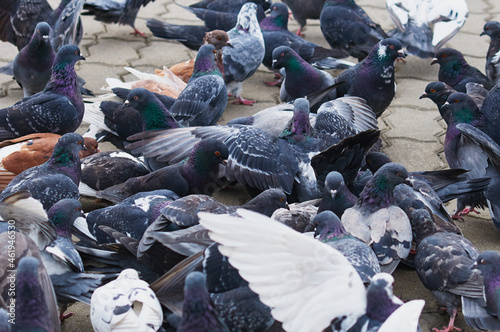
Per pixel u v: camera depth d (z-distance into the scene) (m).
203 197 5.56
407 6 9.53
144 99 6.99
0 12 9.23
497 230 6.58
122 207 5.73
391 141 8.05
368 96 8.05
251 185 6.28
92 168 6.61
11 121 7.11
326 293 3.87
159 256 5.07
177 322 4.66
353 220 5.53
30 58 8.09
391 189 5.57
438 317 5.42
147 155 6.66
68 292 4.91
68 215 5.42
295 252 3.80
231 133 6.59
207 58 7.90
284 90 8.53
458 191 6.32
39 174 6.11
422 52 9.23
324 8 9.88
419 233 5.56
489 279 4.79
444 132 8.27
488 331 5.27
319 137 6.75
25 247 4.68
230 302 4.58
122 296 4.48
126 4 9.97
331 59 9.42
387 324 3.67
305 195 6.33
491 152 6.12
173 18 11.17
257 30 9.02
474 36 10.73
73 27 8.52
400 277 5.88
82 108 7.50
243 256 3.73
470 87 7.91
